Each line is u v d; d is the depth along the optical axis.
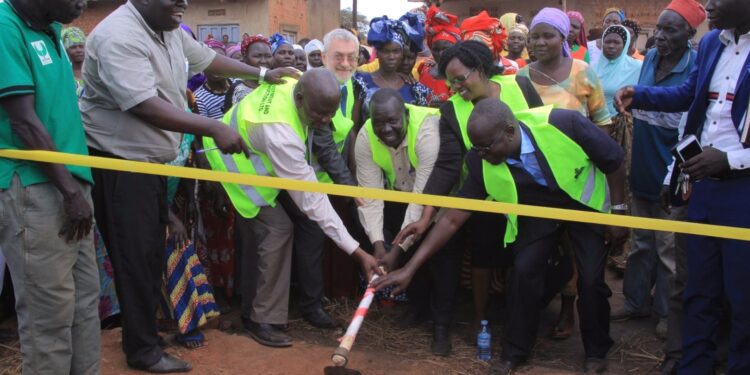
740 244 3.00
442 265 3.90
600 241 3.57
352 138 4.54
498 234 3.88
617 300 4.89
